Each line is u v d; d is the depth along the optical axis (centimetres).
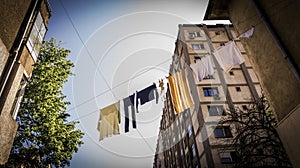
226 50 712
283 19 633
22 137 1000
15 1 762
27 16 843
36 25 953
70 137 1144
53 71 1216
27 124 1054
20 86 834
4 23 700
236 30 919
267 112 1243
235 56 693
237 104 2462
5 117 685
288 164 1001
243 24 859
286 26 622
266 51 722
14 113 786
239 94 2562
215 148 2141
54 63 1280
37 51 961
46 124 1016
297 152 550
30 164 1009
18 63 770
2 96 685
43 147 1017
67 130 1149
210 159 2066
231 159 2078
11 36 743
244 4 844
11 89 712
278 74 671
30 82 1095
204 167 2180
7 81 715
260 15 715
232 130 2233
